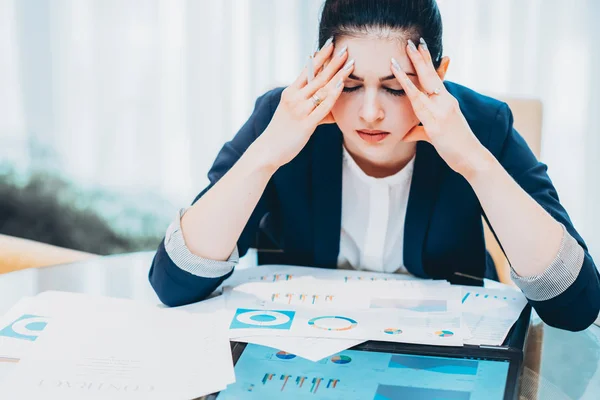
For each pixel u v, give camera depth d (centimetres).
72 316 97
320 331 93
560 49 244
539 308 100
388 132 103
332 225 120
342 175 118
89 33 273
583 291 98
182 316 99
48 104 281
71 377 81
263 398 76
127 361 85
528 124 158
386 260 123
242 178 104
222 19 265
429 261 121
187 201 282
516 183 103
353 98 101
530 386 81
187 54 269
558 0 242
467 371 82
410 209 117
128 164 282
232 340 90
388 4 97
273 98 122
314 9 259
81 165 284
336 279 114
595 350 91
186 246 103
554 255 98
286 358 85
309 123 103
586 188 251
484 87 251
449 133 102
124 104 277
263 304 103
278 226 132
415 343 89
